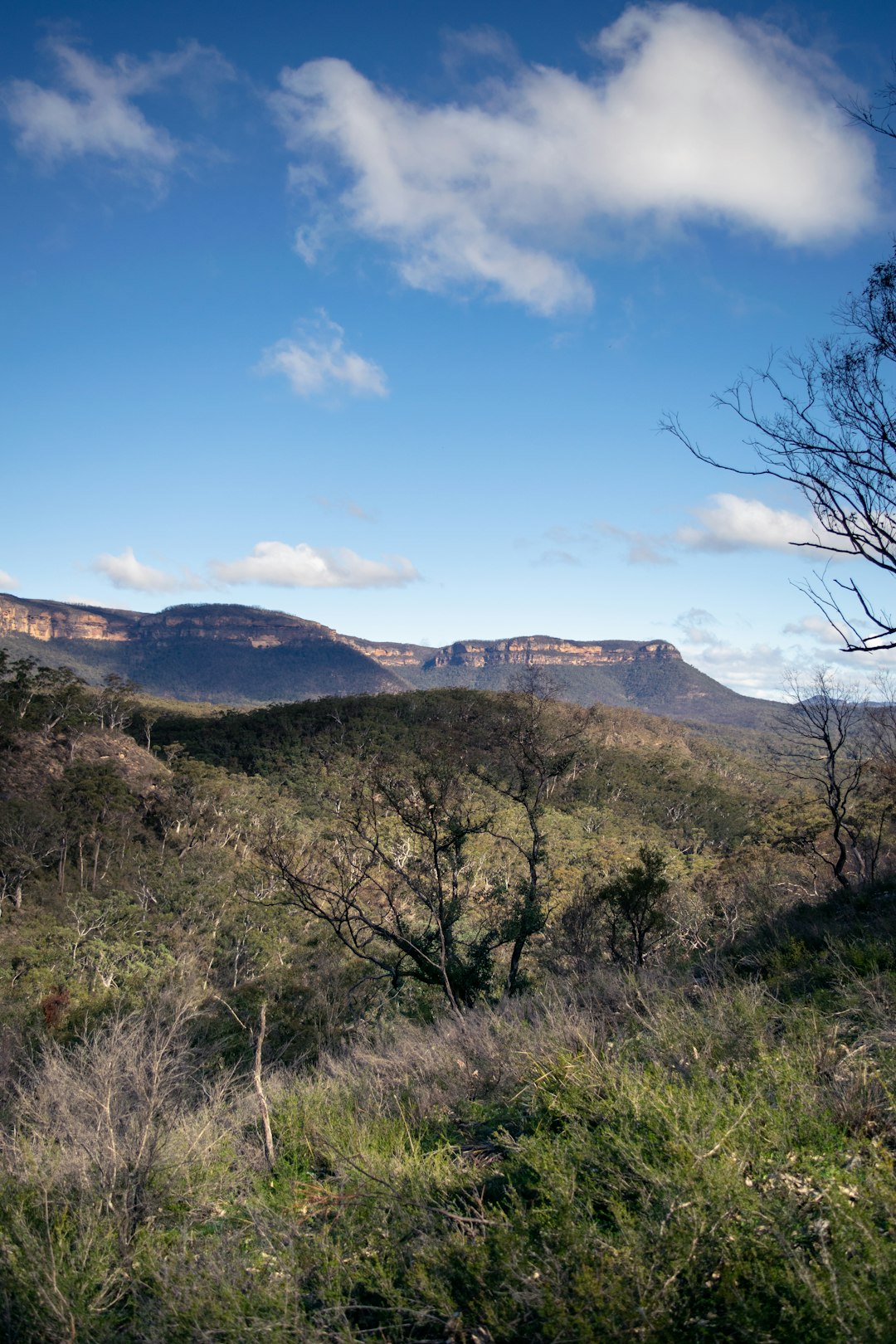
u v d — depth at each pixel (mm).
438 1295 2082
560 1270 2047
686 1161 2400
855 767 15039
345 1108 4066
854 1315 1740
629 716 113375
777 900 11227
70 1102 3834
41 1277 2467
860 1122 2771
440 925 10633
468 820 11703
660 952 12773
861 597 5336
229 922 34156
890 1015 3734
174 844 53594
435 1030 6164
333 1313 2184
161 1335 2191
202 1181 3303
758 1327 1811
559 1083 3512
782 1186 2281
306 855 12656
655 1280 1983
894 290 5520
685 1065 3494
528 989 10938
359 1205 2777
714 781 82312
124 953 34250
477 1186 2852
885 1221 2150
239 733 81562
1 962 34156
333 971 13445
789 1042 3578
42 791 55531
